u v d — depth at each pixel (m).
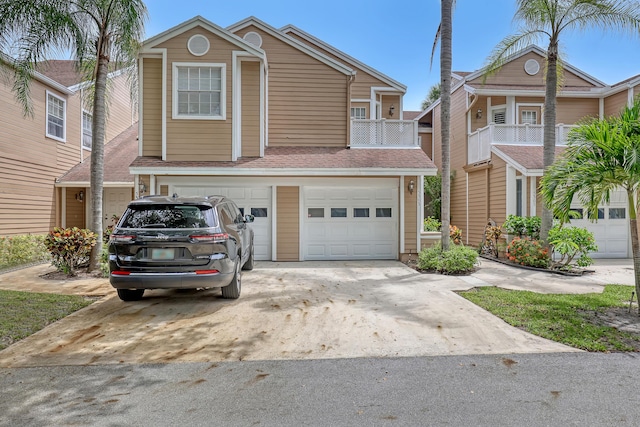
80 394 3.18
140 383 3.38
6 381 3.42
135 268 5.36
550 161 9.66
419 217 10.62
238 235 6.66
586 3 9.07
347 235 10.79
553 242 8.99
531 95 14.95
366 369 3.67
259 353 4.08
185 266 5.39
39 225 12.26
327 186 10.70
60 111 13.40
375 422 2.77
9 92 10.92
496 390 3.23
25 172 11.65
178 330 4.79
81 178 13.07
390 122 11.91
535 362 3.80
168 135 10.20
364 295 6.61
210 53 10.27
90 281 7.76
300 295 6.60
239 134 10.62
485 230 12.64
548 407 2.96
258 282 7.69
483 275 8.62
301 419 2.81
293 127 11.70
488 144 13.75
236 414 2.88
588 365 3.72
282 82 11.70
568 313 5.35
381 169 10.12
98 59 8.51
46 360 3.88
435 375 3.53
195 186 10.36
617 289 7.06
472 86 15.25
